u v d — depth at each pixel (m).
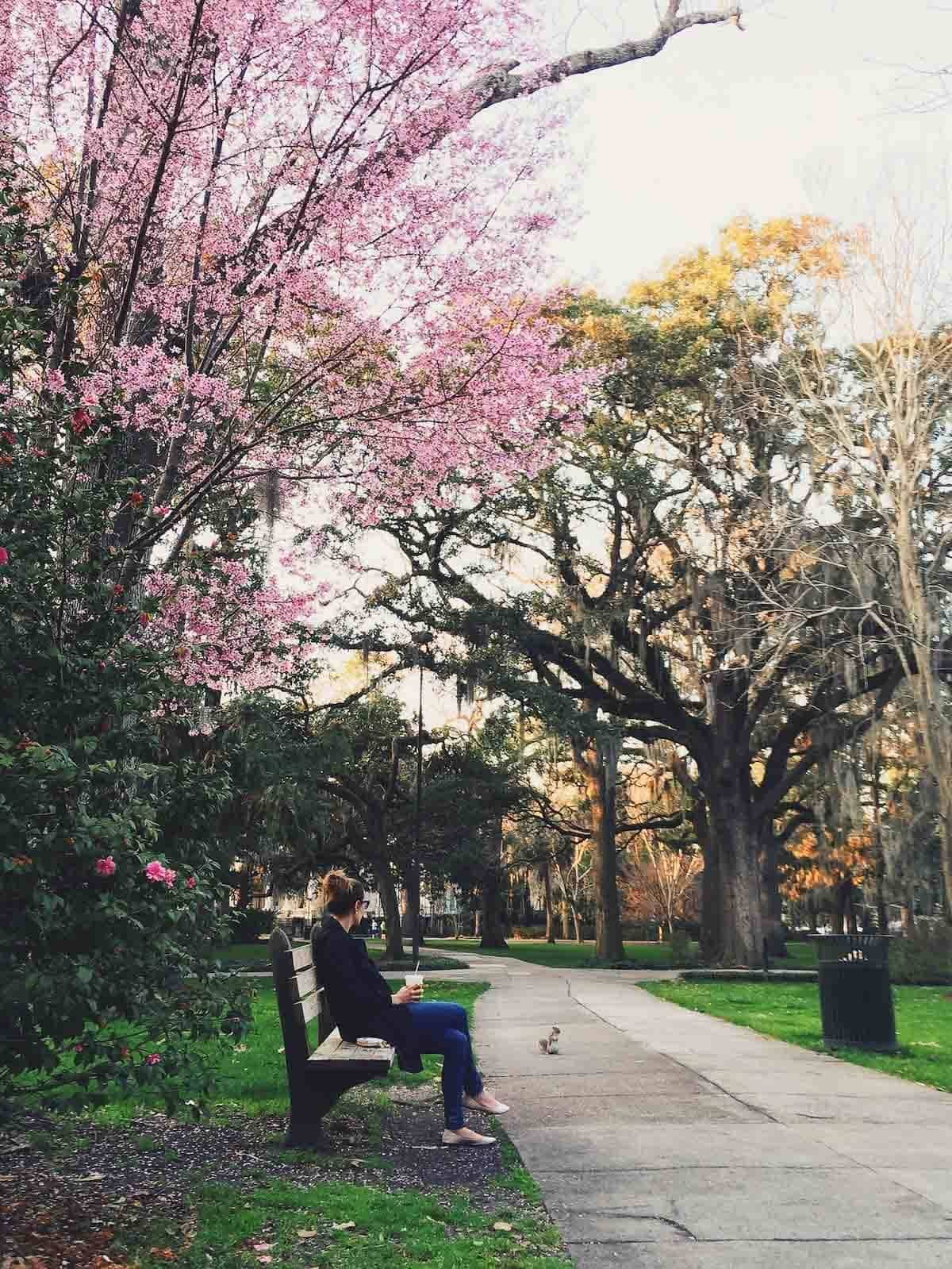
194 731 11.16
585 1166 5.70
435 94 9.34
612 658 31.95
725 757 32.72
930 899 31.08
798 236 28.70
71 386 7.97
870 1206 4.94
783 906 60.94
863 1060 9.81
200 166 9.13
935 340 26.09
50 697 5.14
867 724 30.92
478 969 29.81
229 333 9.38
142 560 8.87
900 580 26.14
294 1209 4.77
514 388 10.08
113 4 8.75
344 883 6.93
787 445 28.16
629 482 29.12
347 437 10.34
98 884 4.50
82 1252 4.17
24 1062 4.39
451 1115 6.29
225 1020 5.07
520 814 48.16
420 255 9.64
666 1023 13.02
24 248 6.42
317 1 8.73
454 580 31.27
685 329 28.78
